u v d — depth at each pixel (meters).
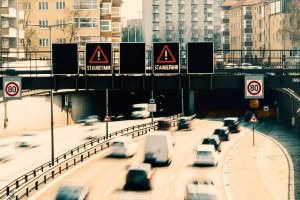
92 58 49.91
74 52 49.94
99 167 70.38
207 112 162.50
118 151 78.62
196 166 72.19
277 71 76.12
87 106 153.12
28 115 113.38
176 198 52.53
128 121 145.00
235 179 62.84
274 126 126.50
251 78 47.66
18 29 158.75
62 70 50.12
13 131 106.56
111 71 49.97
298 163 72.50
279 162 74.00
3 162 75.44
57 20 181.00
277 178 62.69
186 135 109.69
